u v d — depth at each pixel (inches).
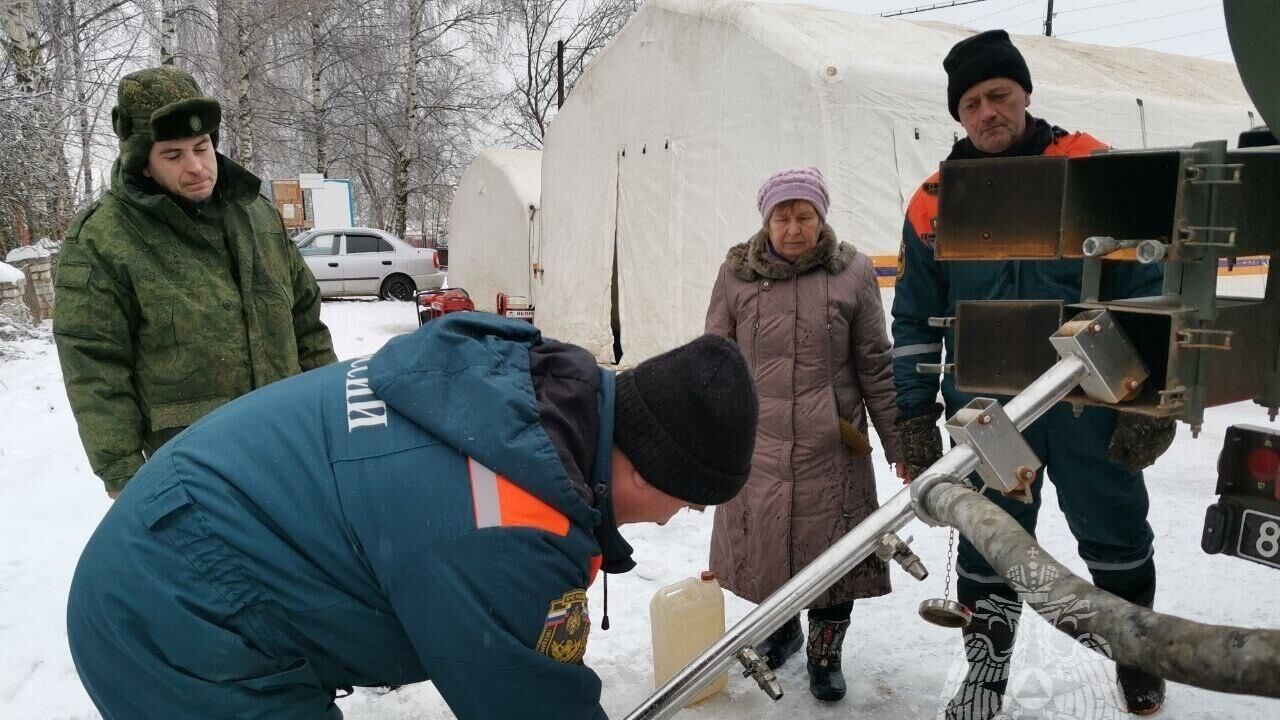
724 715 105.1
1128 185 57.1
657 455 51.3
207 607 49.8
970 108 97.0
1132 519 93.6
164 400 93.3
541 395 51.6
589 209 377.7
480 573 46.9
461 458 48.9
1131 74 336.8
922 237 100.7
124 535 52.0
